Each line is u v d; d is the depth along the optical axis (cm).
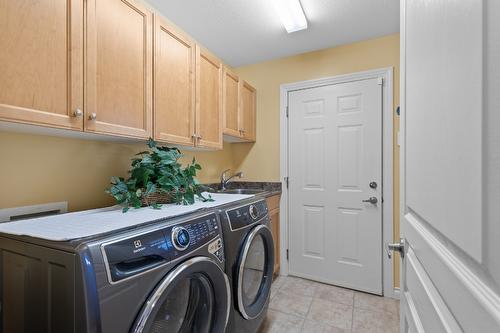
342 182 237
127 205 125
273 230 245
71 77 103
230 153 289
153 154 146
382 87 222
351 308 199
